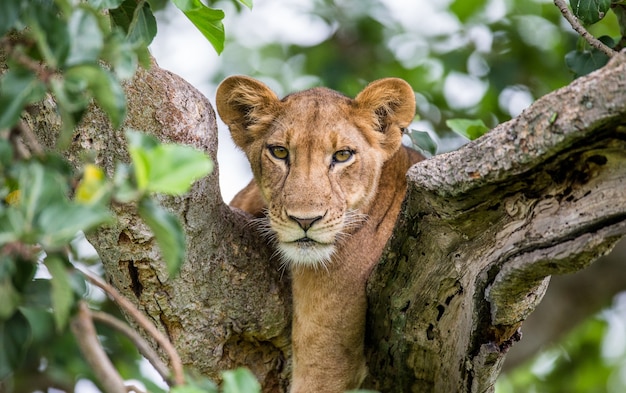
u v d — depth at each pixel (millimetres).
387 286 8648
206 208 8625
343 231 9906
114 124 5531
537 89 14867
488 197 7164
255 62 16500
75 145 8141
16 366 5660
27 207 4902
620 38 9602
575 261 6824
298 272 9648
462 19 15773
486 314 7598
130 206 8211
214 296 8977
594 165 6637
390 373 9109
